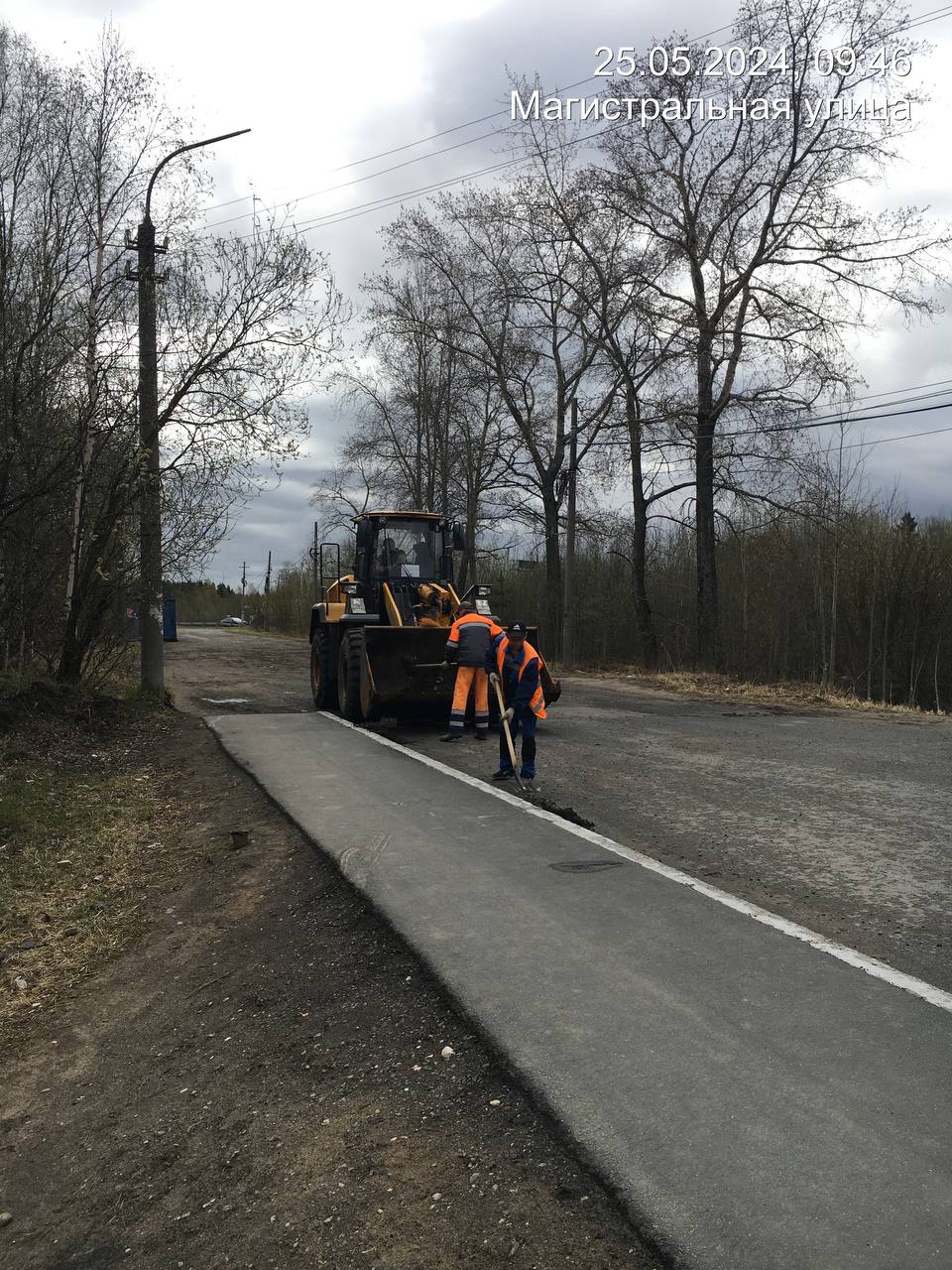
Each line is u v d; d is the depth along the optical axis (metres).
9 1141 3.67
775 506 22.86
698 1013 3.72
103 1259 2.91
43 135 10.64
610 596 31.84
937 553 21.78
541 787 8.13
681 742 10.66
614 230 24.59
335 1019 4.09
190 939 5.38
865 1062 3.32
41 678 11.55
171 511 11.64
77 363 10.38
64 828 7.36
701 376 23.81
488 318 26.45
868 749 10.34
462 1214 2.78
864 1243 2.43
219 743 10.40
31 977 5.08
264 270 11.24
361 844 6.23
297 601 55.03
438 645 11.60
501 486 29.25
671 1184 2.70
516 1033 3.61
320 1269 2.66
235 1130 3.44
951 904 5.12
